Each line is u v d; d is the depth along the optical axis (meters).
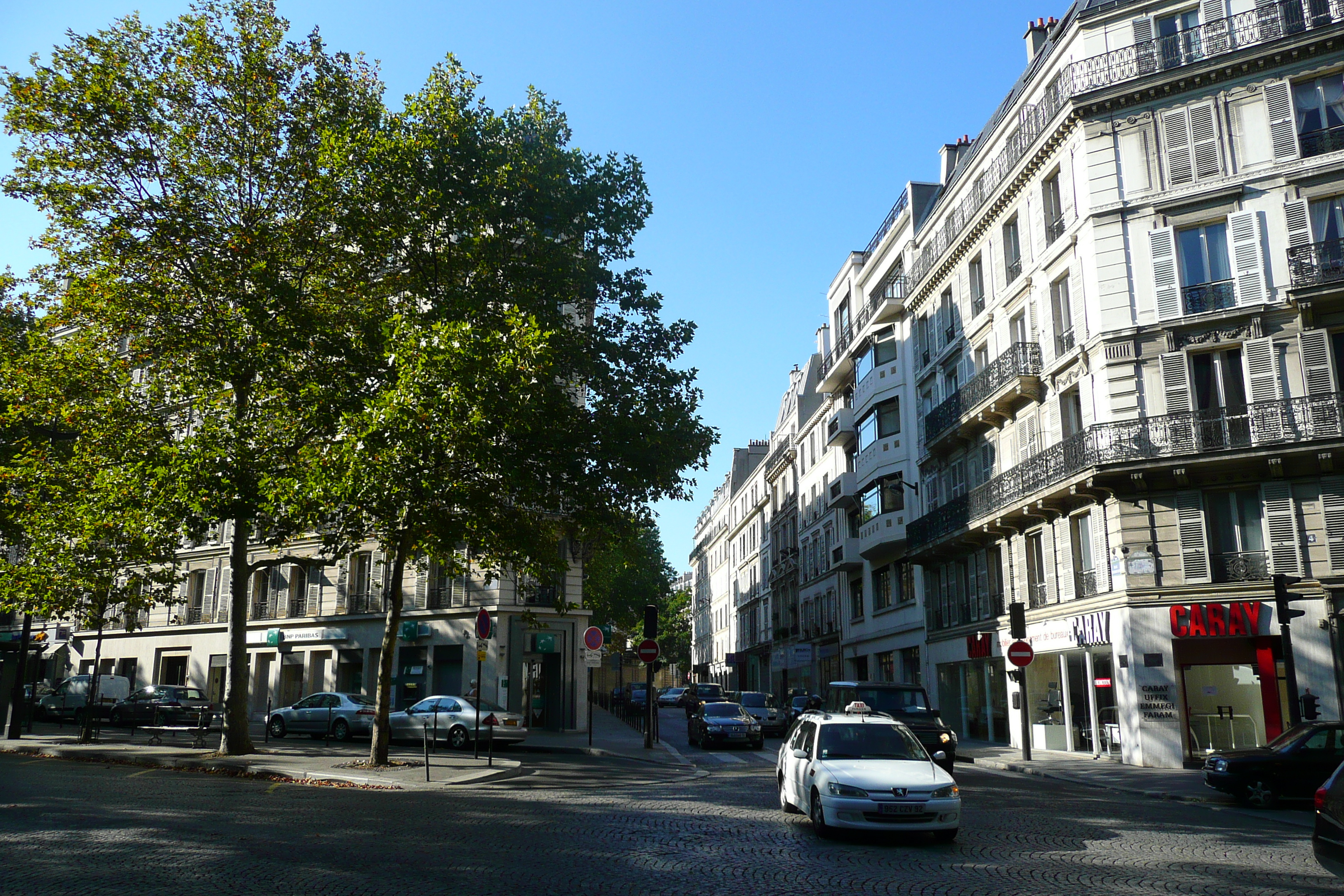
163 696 33.88
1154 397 23.31
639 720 43.22
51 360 21.25
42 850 9.26
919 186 38.78
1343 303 21.52
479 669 20.27
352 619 38.25
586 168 21.92
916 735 19.56
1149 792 17.02
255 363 19.47
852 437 45.66
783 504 62.66
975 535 30.70
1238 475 22.19
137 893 7.53
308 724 28.55
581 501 20.50
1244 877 8.95
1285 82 22.89
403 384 16.59
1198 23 24.41
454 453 17.03
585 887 8.10
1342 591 20.81
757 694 37.12
